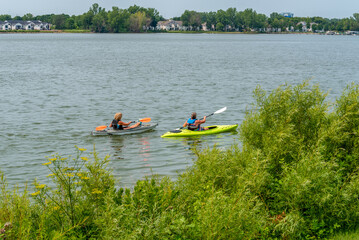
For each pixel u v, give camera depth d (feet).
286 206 25.73
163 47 375.45
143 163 48.91
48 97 99.45
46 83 126.31
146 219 21.44
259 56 266.77
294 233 23.85
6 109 83.56
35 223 21.66
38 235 20.31
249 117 32.22
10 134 63.16
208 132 63.52
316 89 32.78
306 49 371.35
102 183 23.38
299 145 29.22
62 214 22.11
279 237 24.22
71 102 92.68
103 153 53.47
